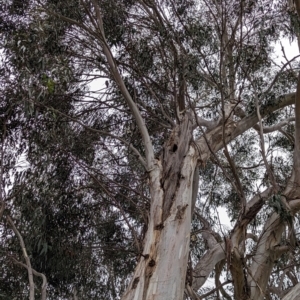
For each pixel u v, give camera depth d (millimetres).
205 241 9242
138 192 7785
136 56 7883
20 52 6457
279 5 7734
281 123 8797
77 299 8414
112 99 8109
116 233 8781
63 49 7250
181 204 5473
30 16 7277
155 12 7723
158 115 8422
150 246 5094
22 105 6781
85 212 8391
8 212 7348
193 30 7672
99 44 7594
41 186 7746
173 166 5961
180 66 7355
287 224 6105
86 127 7258
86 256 8273
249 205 6336
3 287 7762
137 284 4777
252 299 5965
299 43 8273
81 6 7445
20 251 7570
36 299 7754
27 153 7801
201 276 6938
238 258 5559
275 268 8852
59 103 7664
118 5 7914
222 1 8062
